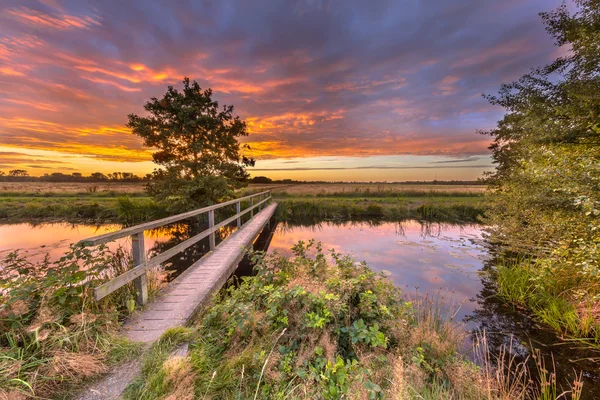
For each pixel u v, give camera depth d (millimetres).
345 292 2756
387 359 2209
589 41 3900
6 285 2049
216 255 4930
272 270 3506
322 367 2000
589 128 3826
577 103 4047
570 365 2709
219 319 2604
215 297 3309
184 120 11047
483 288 4723
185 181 11156
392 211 13742
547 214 4141
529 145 4770
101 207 13164
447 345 2541
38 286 2068
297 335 2348
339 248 7500
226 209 13547
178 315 2613
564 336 3236
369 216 13875
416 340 2486
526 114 4855
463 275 5328
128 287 3012
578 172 3207
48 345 1804
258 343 2277
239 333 2357
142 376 1720
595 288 3506
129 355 1927
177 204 11078
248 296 2828
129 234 2680
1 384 1474
